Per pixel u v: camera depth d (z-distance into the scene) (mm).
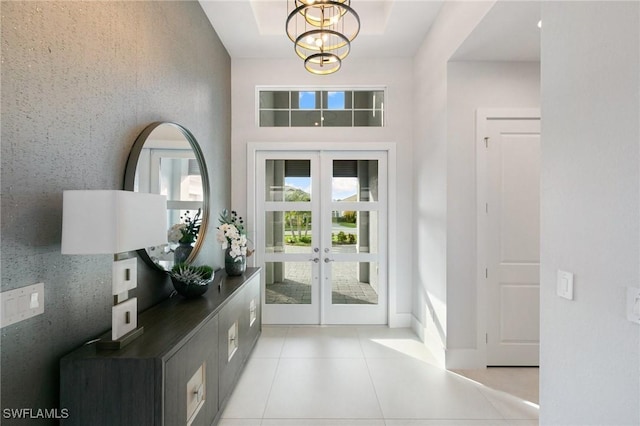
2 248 1030
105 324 1533
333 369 2719
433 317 3014
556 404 1385
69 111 1305
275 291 3850
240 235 3033
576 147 1273
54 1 1225
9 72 1049
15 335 1082
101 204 1169
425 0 2717
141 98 1848
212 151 3080
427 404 2230
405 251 3709
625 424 1062
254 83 3750
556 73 1385
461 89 2721
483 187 2736
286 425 2012
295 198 3830
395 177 3703
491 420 2070
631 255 1037
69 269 1312
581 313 1246
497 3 1954
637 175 1016
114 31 1594
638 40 1010
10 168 1057
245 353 2711
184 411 1471
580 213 1252
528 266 2752
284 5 3250
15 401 1081
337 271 3826
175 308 1921
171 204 2158
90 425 1227
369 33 3215
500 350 2758
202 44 2824
